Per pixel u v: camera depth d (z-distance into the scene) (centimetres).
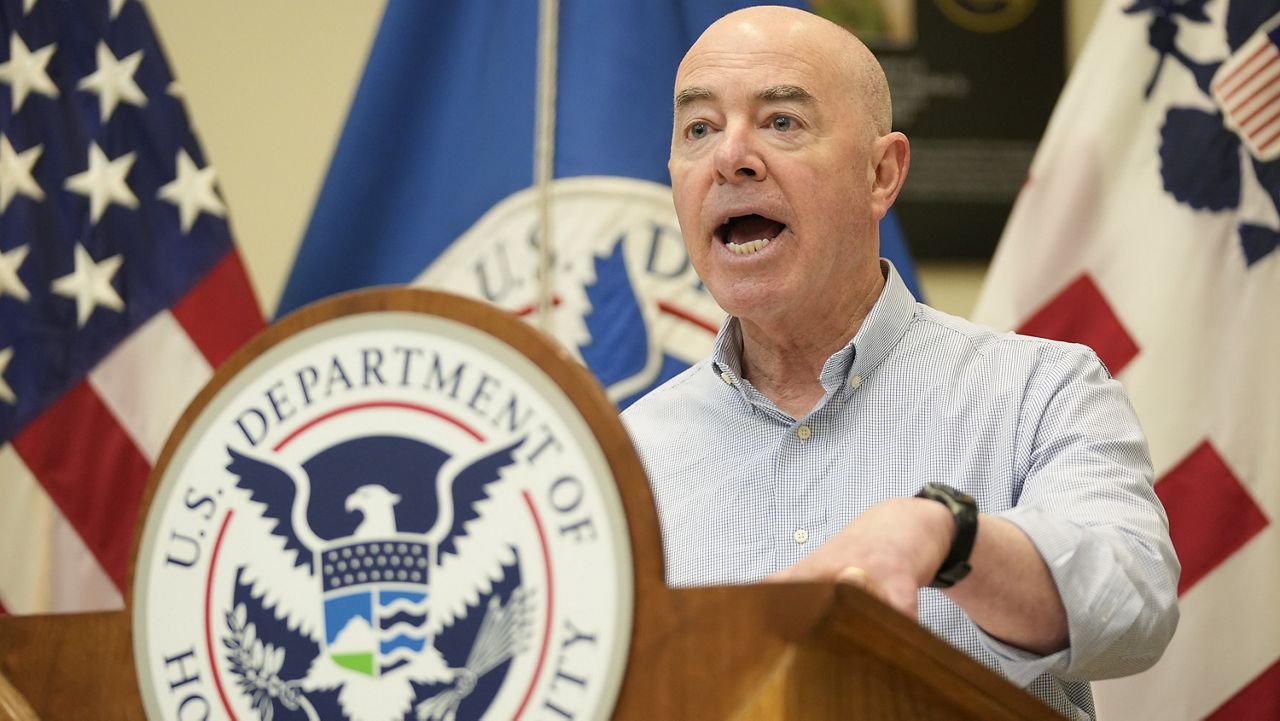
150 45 412
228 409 124
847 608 108
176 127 409
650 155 372
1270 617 343
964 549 143
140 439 396
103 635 123
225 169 479
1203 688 342
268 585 120
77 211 402
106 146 405
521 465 117
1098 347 362
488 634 115
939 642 109
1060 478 195
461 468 118
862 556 134
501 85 382
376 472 120
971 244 468
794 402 239
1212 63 364
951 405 222
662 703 111
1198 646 343
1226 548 346
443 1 388
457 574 117
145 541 123
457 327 120
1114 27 374
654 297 367
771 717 109
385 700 116
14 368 394
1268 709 339
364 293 122
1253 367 352
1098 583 158
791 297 224
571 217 371
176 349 400
